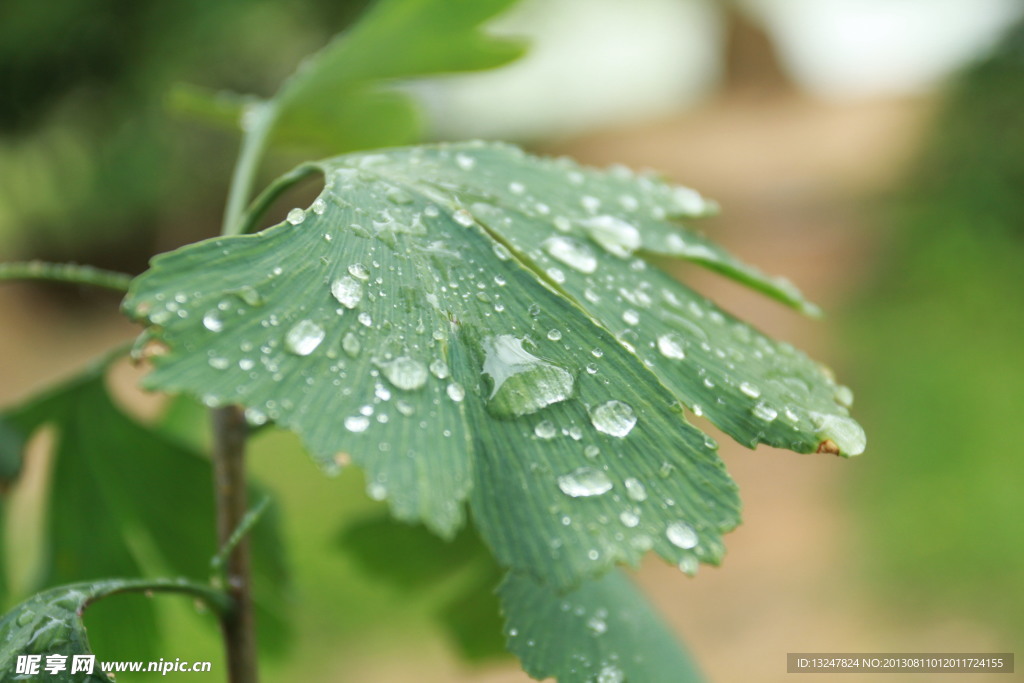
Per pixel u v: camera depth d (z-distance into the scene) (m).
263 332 0.28
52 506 0.36
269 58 2.07
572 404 0.28
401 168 0.31
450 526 0.27
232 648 0.33
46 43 1.71
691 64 3.93
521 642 0.31
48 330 2.09
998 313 1.51
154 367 0.27
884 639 0.91
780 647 0.94
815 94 3.67
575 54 3.72
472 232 0.29
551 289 0.29
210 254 0.28
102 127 1.88
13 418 0.35
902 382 1.41
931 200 1.95
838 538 1.10
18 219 2.09
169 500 0.36
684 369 0.29
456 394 0.28
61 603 0.30
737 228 2.39
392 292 0.29
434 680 0.83
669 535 0.28
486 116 3.25
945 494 1.10
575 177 0.32
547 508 0.28
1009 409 1.24
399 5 0.34
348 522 0.41
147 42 1.79
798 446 0.29
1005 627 0.89
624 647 0.32
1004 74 1.91
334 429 0.27
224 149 2.13
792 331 1.73
